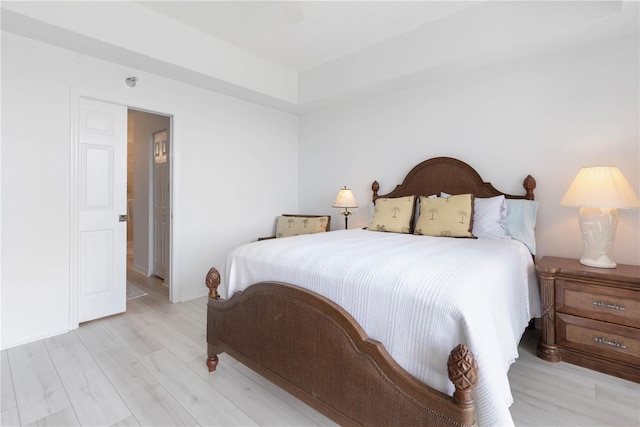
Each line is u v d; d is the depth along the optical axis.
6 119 2.21
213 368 1.96
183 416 1.55
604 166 2.08
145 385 1.80
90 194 2.67
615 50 2.27
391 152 3.53
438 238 2.48
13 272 2.26
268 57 3.47
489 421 1.02
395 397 1.15
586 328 1.99
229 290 1.94
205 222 3.48
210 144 3.49
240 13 2.63
